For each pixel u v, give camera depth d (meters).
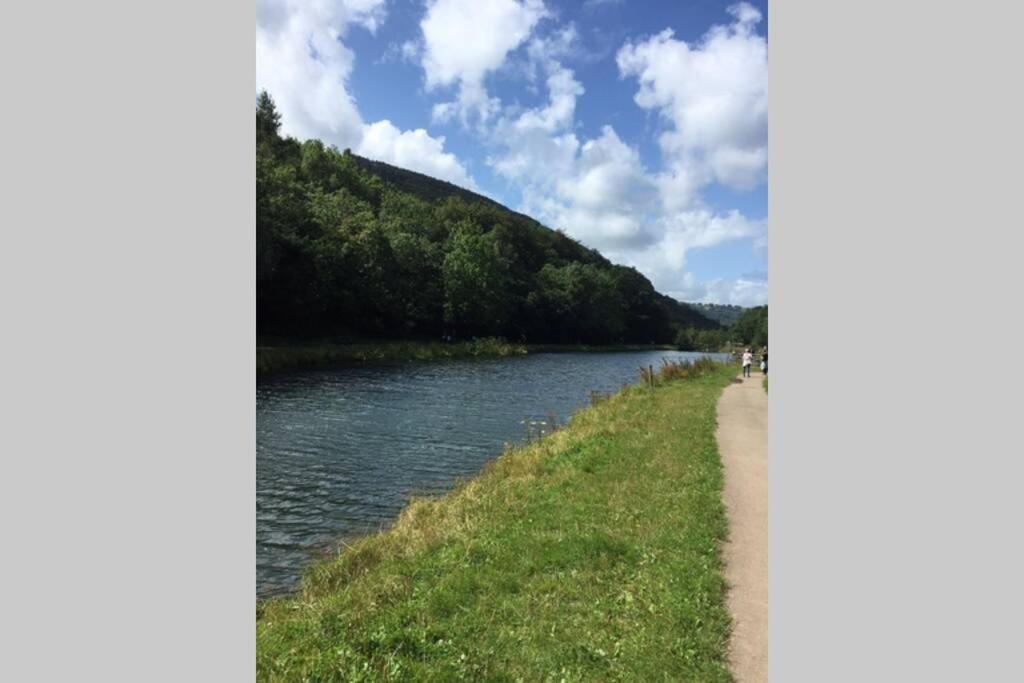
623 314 141.75
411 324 75.56
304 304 58.22
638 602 6.58
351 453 18.83
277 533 12.02
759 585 7.22
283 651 5.53
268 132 89.12
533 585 7.02
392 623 6.06
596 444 15.36
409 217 105.00
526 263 131.38
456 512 10.30
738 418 20.39
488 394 34.03
